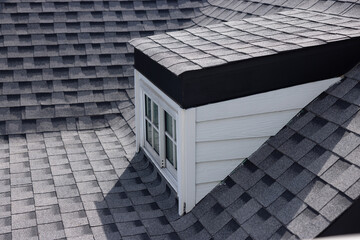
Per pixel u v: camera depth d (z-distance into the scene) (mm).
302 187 6371
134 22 12781
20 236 7270
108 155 9617
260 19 9180
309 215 6004
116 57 11992
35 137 10500
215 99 7031
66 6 12773
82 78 11555
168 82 7363
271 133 7477
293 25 8500
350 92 7238
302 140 7055
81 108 11133
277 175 6820
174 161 7895
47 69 11594
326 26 8203
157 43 8289
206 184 7391
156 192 8211
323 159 6535
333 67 7473
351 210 5793
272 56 7078
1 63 11547
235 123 7258
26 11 12508
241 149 7398
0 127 10594
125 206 7930
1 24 12203
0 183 8750
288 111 7457
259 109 7297
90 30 12414
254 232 6297
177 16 13047
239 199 6930
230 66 6926
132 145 9883
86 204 8039
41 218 7691
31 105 11008
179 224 7230
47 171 9117
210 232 6777
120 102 11312
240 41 7852
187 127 7043
